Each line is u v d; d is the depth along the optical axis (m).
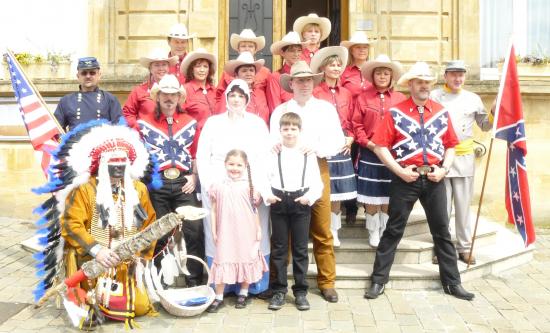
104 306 4.79
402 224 5.46
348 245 6.10
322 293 5.49
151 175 5.10
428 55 8.38
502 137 5.84
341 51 5.89
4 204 8.48
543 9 8.76
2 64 8.54
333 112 5.41
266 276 5.38
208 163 5.30
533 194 8.27
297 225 5.20
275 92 6.06
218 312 5.14
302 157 5.17
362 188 5.95
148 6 8.29
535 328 4.83
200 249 5.53
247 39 6.54
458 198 6.02
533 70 8.20
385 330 4.78
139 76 8.19
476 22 8.36
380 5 8.33
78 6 8.55
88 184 4.79
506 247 6.78
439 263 5.57
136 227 4.88
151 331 4.75
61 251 4.86
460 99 5.94
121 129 4.86
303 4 12.27
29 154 8.39
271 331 4.75
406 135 5.33
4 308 5.25
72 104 5.94
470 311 5.17
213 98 6.05
